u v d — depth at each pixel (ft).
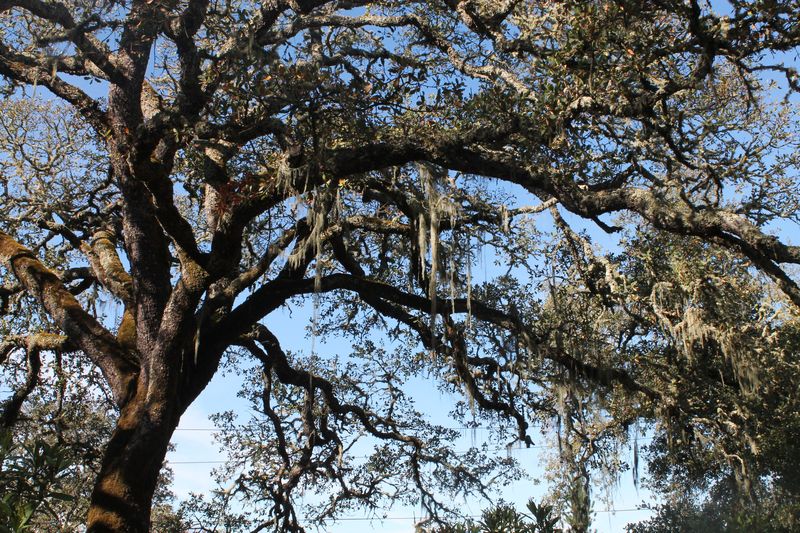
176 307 32.68
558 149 30.25
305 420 47.14
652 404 41.01
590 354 39.19
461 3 33.06
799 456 37.81
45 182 46.44
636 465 39.50
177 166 41.16
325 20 35.04
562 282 41.86
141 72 35.19
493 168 30.42
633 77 29.50
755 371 34.73
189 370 34.35
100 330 35.58
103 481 29.81
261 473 48.96
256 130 32.09
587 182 32.60
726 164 33.73
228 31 32.32
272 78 29.63
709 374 40.47
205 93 31.27
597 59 28.73
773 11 26.12
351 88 30.76
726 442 39.68
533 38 31.89
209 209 37.68
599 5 28.94
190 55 31.86
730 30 27.12
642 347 43.80
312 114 30.83
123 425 31.42
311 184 31.91
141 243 34.83
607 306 40.09
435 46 36.96
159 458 30.99
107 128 35.83
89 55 33.30
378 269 43.93
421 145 30.91
